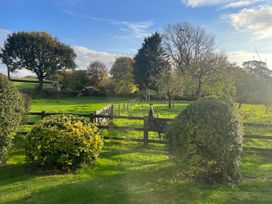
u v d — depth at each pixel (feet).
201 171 23.67
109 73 198.90
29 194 21.35
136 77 195.62
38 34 191.21
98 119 47.34
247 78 107.04
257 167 29.27
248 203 19.39
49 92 173.78
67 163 27.37
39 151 27.71
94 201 19.81
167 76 119.85
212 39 169.07
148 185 22.90
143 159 31.73
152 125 37.93
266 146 40.83
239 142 23.80
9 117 29.25
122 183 23.47
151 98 163.12
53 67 189.37
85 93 180.34
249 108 110.73
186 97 140.26
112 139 39.09
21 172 27.27
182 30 172.65
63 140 27.68
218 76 122.42
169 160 29.86
